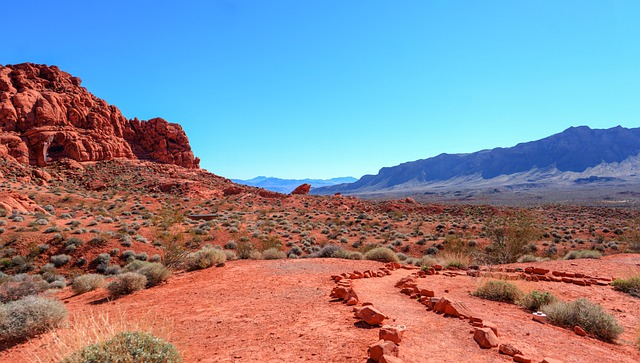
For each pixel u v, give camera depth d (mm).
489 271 13648
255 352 5277
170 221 28297
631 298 9750
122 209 53031
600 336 6504
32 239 29062
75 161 79188
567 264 15914
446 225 51250
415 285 10023
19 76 84438
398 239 41219
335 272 14359
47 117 80938
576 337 6191
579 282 11430
